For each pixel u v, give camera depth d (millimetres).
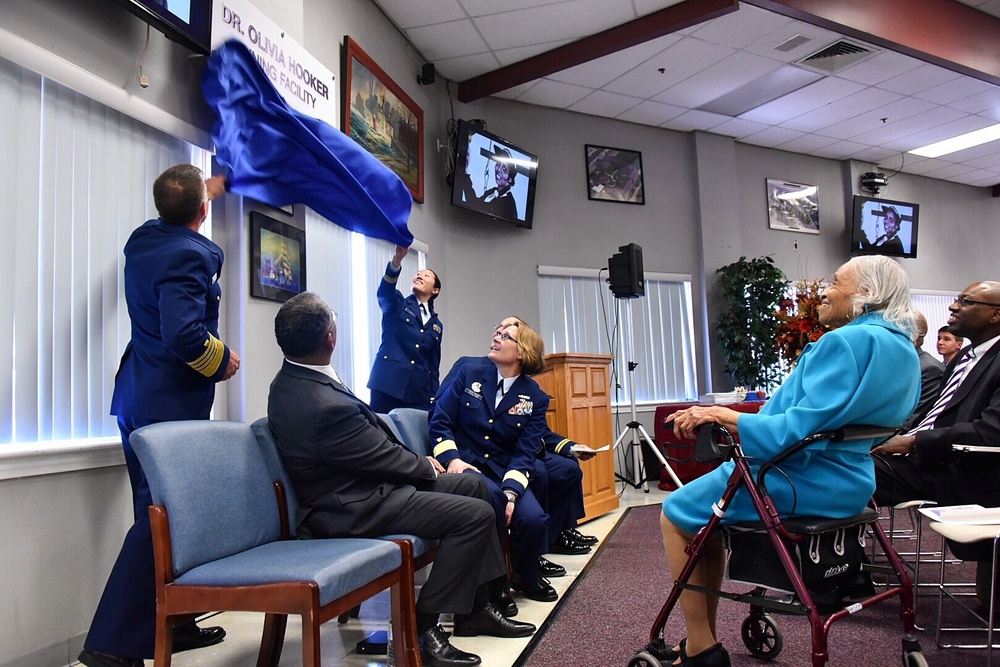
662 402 7414
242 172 2924
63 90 2252
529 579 2738
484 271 6547
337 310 4172
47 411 2145
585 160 7305
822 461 1723
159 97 2602
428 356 3953
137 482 2102
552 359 4547
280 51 3268
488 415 2824
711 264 7738
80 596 2180
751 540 1763
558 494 3270
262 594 1478
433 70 5836
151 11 2312
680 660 1942
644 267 7484
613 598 2773
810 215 8656
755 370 7250
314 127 3195
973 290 2883
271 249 3281
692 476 6160
